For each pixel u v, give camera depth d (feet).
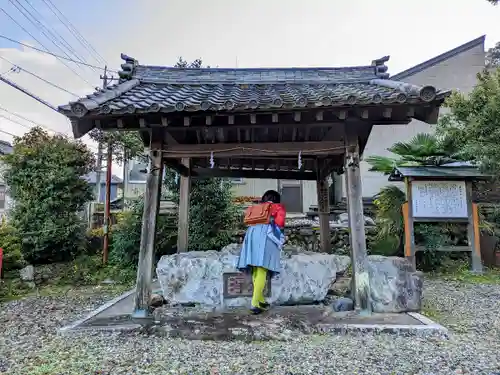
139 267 12.23
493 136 18.81
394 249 23.36
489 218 24.75
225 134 13.89
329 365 8.26
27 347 9.89
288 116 12.00
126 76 17.13
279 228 12.71
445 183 22.03
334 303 12.73
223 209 23.95
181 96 13.76
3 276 19.16
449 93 10.55
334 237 25.52
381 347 9.39
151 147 12.76
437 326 10.60
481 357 8.73
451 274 21.18
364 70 17.52
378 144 33.99
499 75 20.02
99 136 25.17
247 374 7.82
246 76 17.62
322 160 18.47
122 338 10.30
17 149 21.94
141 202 23.47
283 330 10.57
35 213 21.07
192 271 13.44
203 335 10.25
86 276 21.30
